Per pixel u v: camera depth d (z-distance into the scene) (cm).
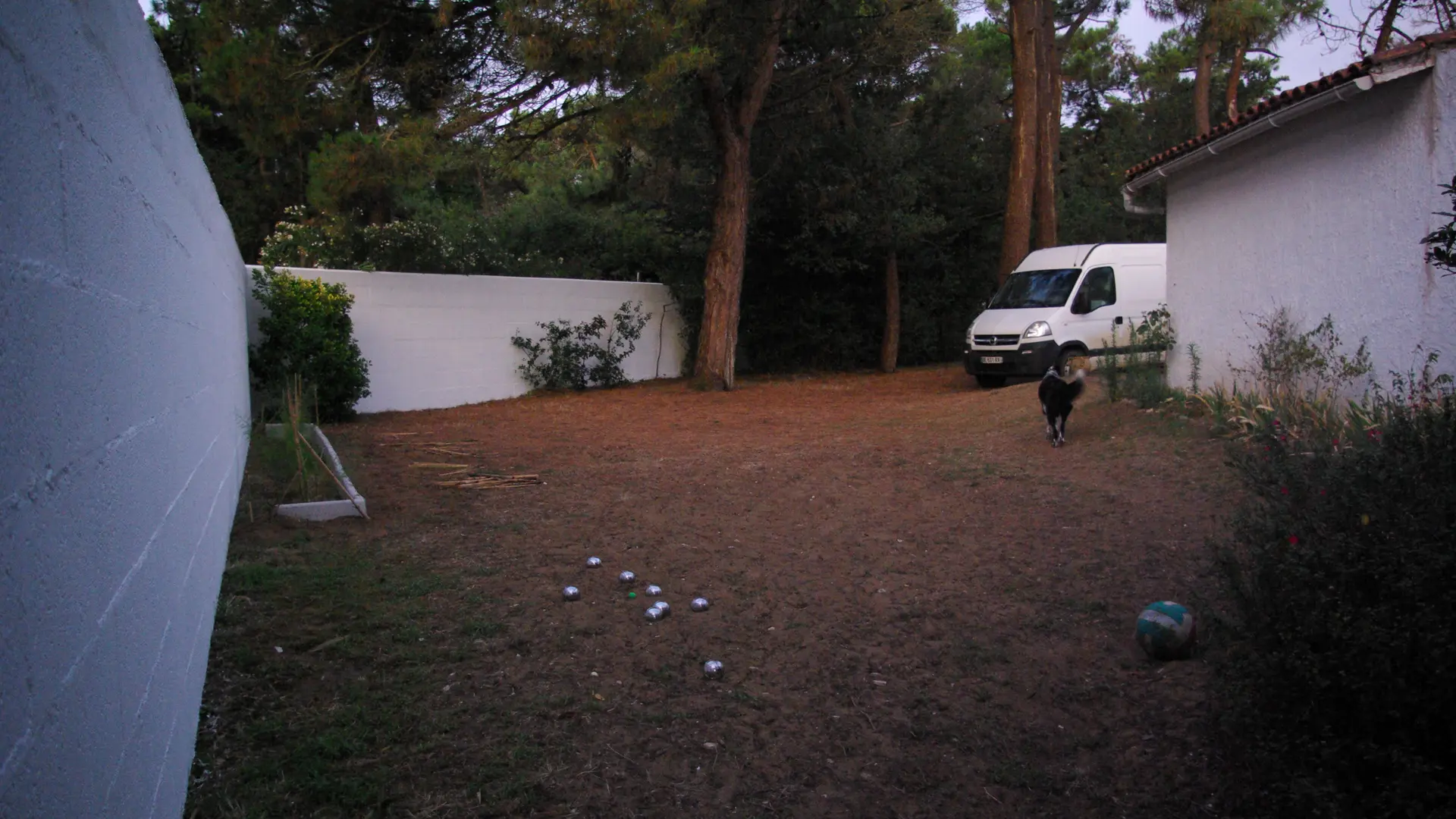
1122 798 357
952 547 682
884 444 1127
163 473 324
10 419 169
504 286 1644
